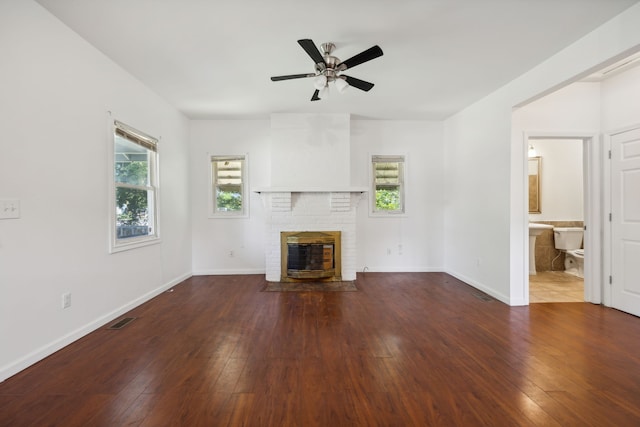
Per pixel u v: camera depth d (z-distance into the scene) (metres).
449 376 2.06
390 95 4.02
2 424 1.61
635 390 1.90
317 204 4.66
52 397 1.83
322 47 2.74
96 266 2.87
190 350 2.44
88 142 2.77
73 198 2.60
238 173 5.17
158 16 2.35
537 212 5.43
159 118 4.03
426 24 2.45
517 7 2.24
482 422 1.62
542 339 2.63
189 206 5.01
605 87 3.49
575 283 4.57
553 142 5.39
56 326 2.42
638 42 2.21
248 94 3.96
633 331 2.80
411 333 2.76
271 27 2.49
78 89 2.65
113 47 2.82
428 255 5.31
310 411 1.72
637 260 3.19
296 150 4.76
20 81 2.13
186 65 3.16
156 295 3.94
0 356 2.00
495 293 3.81
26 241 2.18
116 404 1.77
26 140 2.18
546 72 3.02
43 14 2.29
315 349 2.46
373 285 4.43
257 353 2.39
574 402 1.79
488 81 3.54
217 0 2.15
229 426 1.60
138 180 3.69
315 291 4.13
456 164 4.83
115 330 2.83
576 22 2.42
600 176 3.56
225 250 5.14
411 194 5.28
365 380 2.02
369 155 5.23
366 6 2.23
